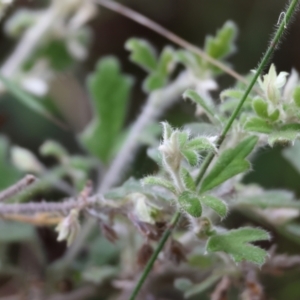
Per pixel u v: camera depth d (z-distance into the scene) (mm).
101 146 368
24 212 307
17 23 394
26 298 350
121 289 352
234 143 292
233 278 316
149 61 349
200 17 489
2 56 462
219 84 436
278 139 277
